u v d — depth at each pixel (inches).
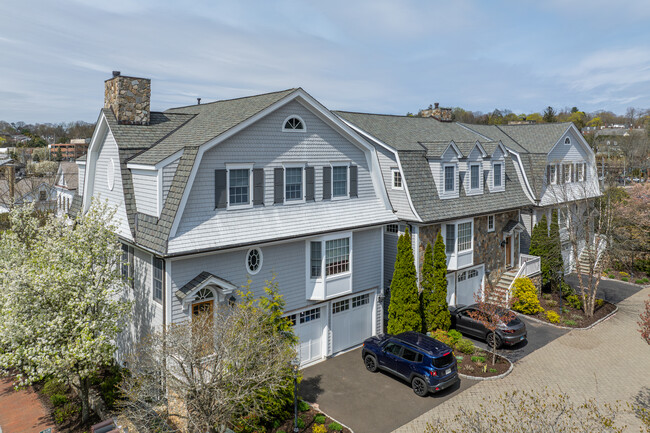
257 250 682.2
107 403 607.8
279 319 587.5
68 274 539.5
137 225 651.5
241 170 663.1
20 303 529.0
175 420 523.8
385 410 617.9
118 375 674.8
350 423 586.6
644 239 1331.2
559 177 1264.8
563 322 959.6
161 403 486.0
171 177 619.8
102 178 789.9
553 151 1246.3
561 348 832.3
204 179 622.8
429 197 932.6
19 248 691.4
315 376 722.8
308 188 746.2
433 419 591.8
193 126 767.7
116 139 713.0
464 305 965.2
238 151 655.8
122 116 757.3
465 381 703.7
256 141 675.4
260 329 506.9
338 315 815.1
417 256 909.2
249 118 652.1
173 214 588.4
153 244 596.1
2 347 531.2
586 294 1136.2
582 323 956.6
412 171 924.0
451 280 991.6
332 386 687.7
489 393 662.5
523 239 1211.2
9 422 601.9
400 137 1041.5
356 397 653.9
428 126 1238.9
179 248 582.9
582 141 1357.0
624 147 2970.0
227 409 450.0
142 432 477.1
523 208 1205.1
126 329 709.3
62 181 1790.1
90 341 511.5
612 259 1357.0
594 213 1228.5
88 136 6156.5
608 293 1168.8
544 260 1116.5
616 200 1393.9
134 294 682.2
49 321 528.7
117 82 753.6
